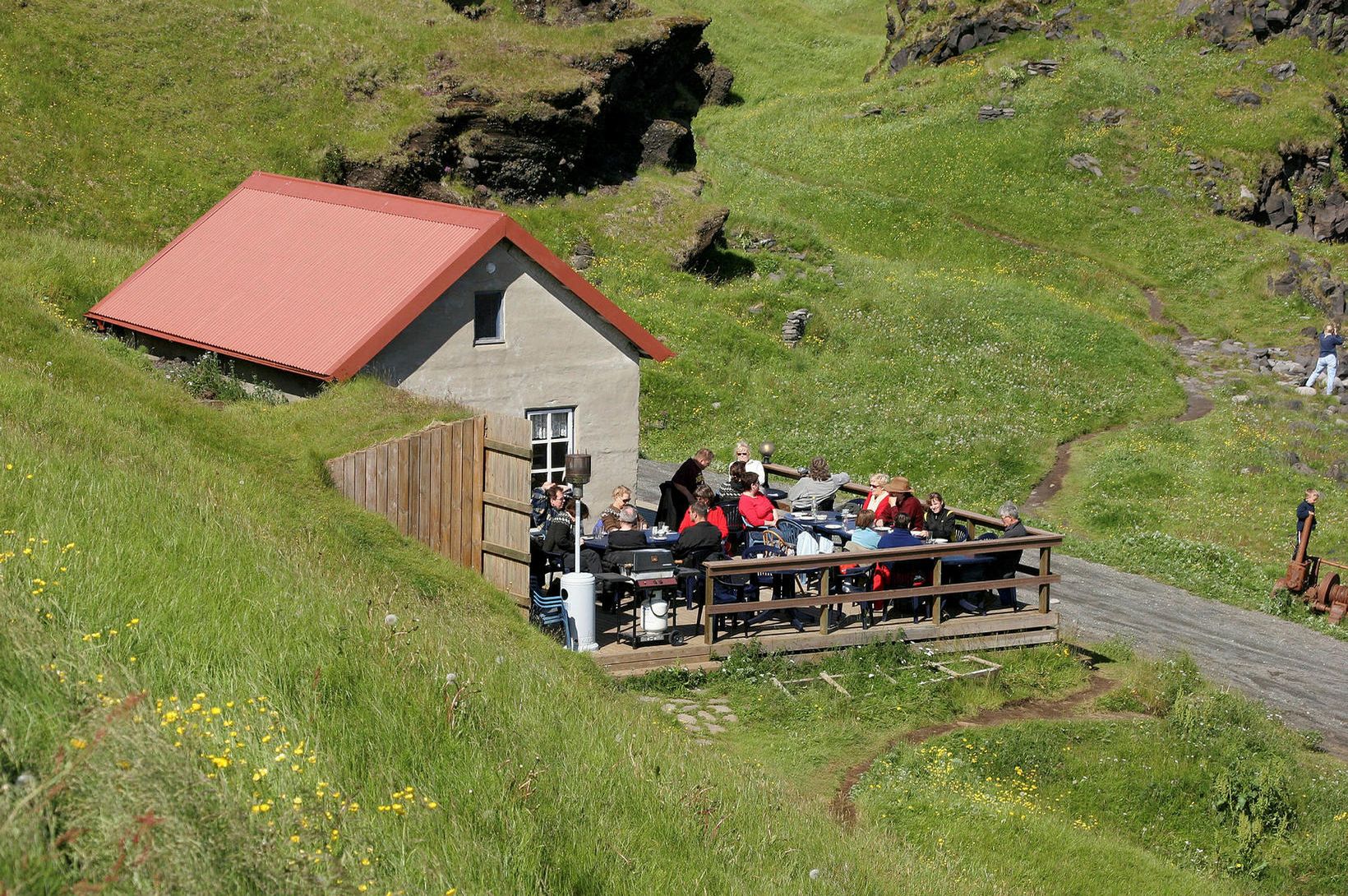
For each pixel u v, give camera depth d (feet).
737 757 45.34
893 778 46.60
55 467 39.14
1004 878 40.34
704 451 63.46
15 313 59.77
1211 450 118.21
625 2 175.32
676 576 54.03
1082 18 225.76
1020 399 127.65
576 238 139.85
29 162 110.83
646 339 72.59
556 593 55.11
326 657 29.68
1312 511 85.66
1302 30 216.95
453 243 67.46
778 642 55.01
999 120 206.18
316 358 63.87
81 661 24.73
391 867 23.25
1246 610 84.28
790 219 170.40
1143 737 53.88
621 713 40.34
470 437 53.88
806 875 31.24
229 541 36.65
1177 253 180.04
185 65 130.93
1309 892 49.01
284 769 24.23
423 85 141.49
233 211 81.87
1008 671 58.34
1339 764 58.90
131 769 20.39
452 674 30.32
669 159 159.43
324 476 52.21
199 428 54.34
